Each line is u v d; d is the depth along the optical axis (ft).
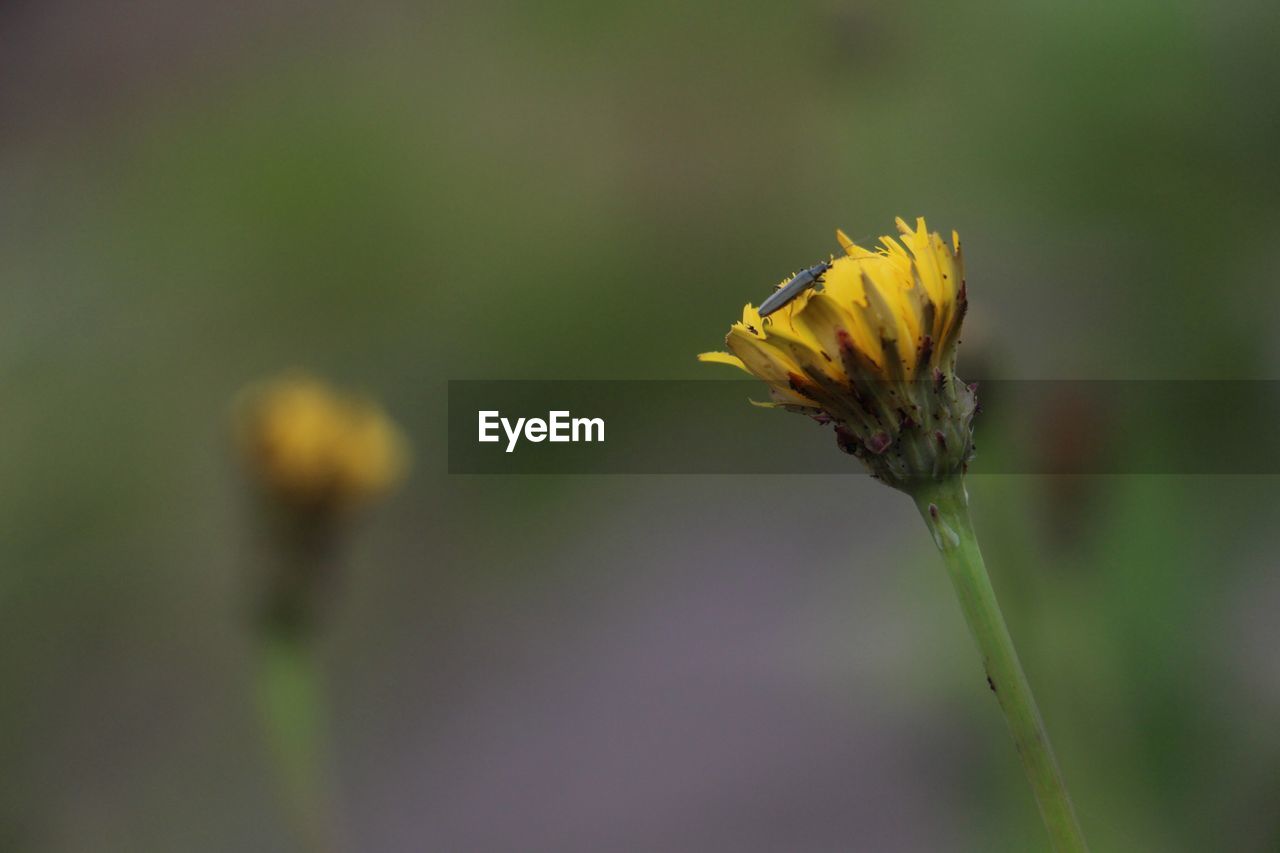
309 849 1.60
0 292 4.64
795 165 4.46
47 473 3.81
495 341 4.56
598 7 5.26
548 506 3.89
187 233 5.05
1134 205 2.57
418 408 4.35
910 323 1.36
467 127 5.12
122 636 3.44
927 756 2.04
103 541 3.61
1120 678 1.67
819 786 2.18
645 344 4.41
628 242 4.61
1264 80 2.44
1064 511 1.67
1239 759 1.64
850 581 2.75
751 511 3.43
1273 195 2.45
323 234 4.99
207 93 5.90
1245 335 2.27
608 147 4.86
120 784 3.01
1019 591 1.67
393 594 3.62
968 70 2.94
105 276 4.76
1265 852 1.61
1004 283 2.71
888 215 3.08
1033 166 2.70
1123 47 2.54
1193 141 2.50
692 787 2.37
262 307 4.74
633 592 3.29
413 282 4.74
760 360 1.37
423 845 2.57
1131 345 2.36
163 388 4.32
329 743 3.01
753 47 4.72
